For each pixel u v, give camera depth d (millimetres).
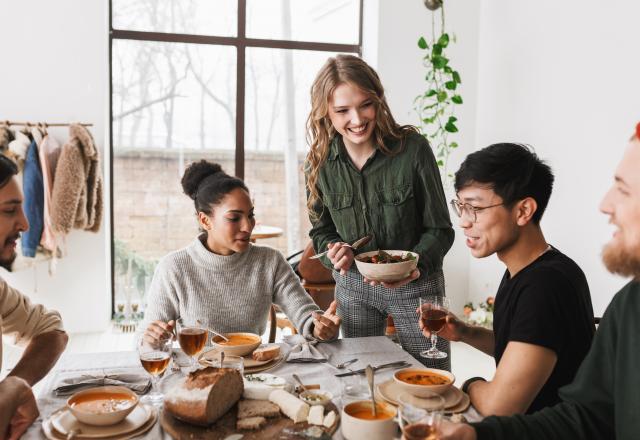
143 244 4945
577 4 3717
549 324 1348
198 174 2178
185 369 1614
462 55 4844
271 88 5035
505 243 1481
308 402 1356
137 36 4762
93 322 4523
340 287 2363
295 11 5000
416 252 2135
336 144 2227
